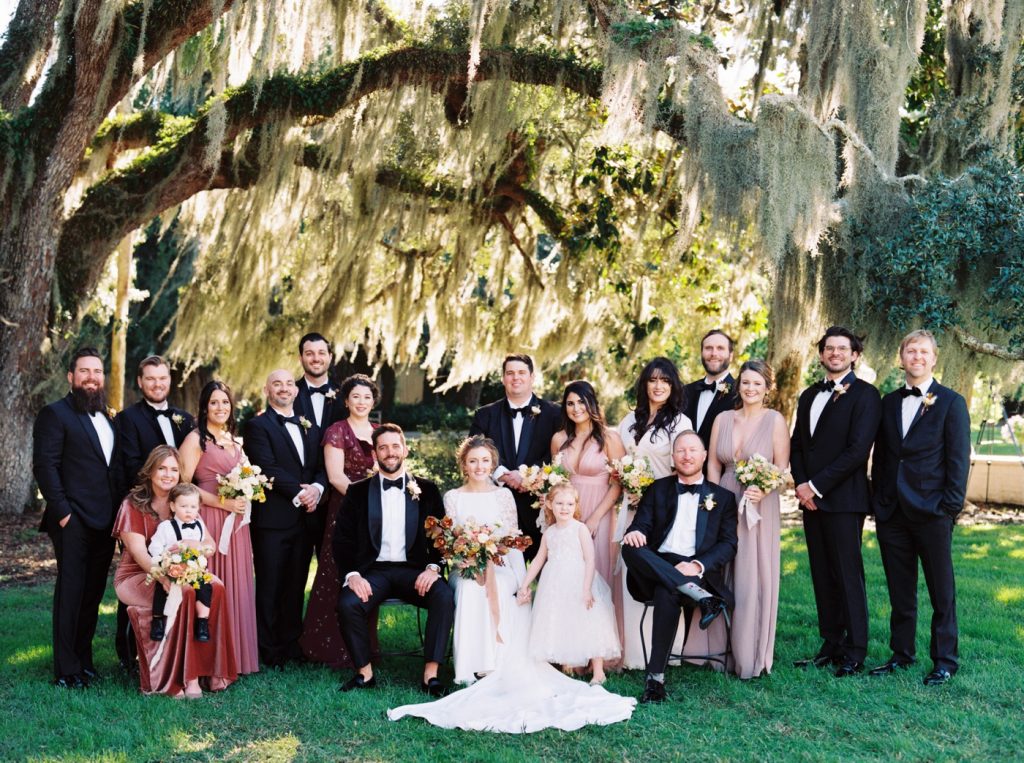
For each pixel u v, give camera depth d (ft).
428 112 28.76
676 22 23.73
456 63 27.48
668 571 14.48
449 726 12.93
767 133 22.41
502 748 12.00
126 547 14.70
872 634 17.40
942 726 12.71
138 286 66.39
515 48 27.35
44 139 28.22
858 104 23.86
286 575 16.30
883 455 15.35
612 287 36.04
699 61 23.63
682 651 15.64
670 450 16.20
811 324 25.02
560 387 49.39
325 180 31.53
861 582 15.20
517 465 17.15
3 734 12.53
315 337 17.49
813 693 14.24
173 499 14.64
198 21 26.22
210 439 16.05
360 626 14.69
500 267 37.73
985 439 57.36
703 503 15.26
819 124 22.67
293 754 11.91
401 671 15.79
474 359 39.40
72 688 14.55
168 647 14.33
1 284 28.86
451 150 31.40
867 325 24.71
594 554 15.67
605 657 14.93
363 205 32.89
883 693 14.02
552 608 14.93
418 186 33.68
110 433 15.49
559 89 27.12
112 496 15.25
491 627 14.78
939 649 14.65
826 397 15.65
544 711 13.44
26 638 17.61
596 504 16.15
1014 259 23.29
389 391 79.46
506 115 27.84
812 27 23.66
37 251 28.91
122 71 26.76
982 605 19.74
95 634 18.30
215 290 36.63
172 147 31.12
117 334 43.01
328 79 28.25
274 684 14.88
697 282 35.01
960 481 14.44
